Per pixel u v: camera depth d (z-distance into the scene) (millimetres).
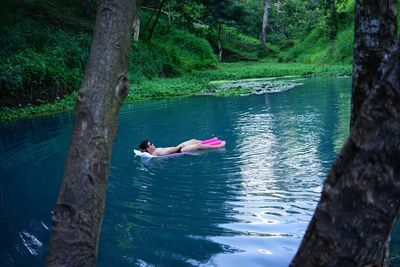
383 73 1020
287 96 13805
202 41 29594
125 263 3885
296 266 1164
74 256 1483
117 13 1596
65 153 8094
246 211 4816
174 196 5477
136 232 4500
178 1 27844
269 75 24125
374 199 1031
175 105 13523
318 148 7234
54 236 1516
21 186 6402
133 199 5477
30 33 17609
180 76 23531
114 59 1580
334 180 1094
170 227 4559
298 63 31250
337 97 12695
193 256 3896
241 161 6805
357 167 1047
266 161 6711
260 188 5520
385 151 1012
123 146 8406
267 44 43000
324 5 30500
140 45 22906
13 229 4863
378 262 1104
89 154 1535
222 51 38938
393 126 999
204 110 12102
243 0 46531
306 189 5352
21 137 9906
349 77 19156
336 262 1091
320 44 32438
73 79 16188
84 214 1515
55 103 14383
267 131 8844
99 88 1561
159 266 3781
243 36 43719
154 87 17594
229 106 12555
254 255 3803
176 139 8883
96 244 1555
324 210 1104
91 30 21516
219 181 5934
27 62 14867
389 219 1043
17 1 20016
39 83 14859
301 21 40719
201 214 4832
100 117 1554
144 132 9664
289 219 4508
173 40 28266
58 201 1546
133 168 6816
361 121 1044
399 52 991
